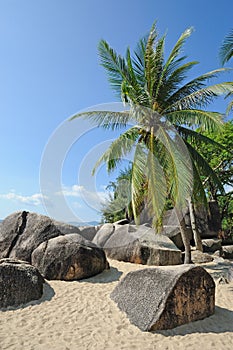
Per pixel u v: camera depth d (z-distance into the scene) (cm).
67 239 887
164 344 483
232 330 540
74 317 588
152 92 1109
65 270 823
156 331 522
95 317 588
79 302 665
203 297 593
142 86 1155
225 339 504
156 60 1095
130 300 618
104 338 502
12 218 1008
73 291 736
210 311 596
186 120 1042
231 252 1627
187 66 1119
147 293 593
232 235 2259
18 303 641
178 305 554
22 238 942
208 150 1914
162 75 1111
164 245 1148
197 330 532
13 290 657
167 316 538
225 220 2389
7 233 971
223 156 1888
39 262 848
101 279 847
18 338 496
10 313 600
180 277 573
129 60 1121
